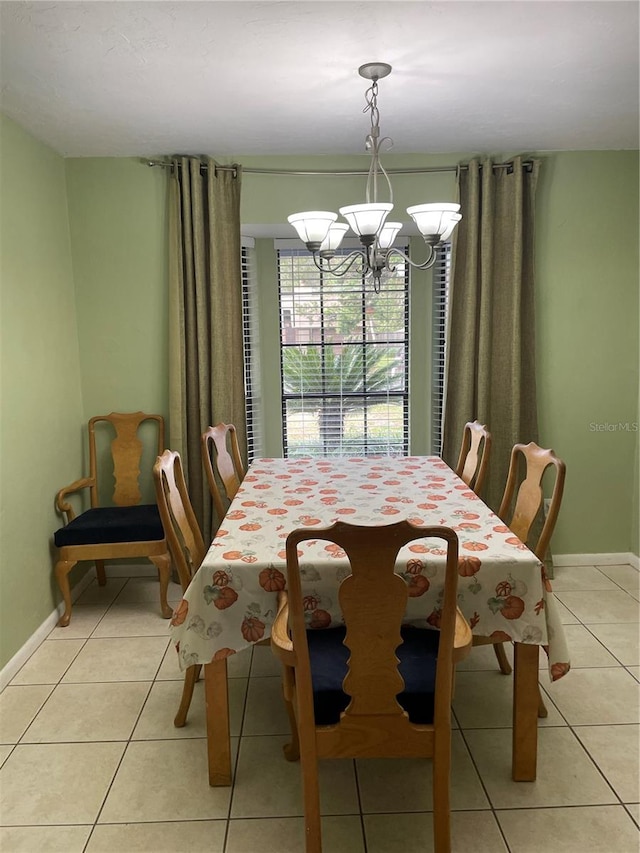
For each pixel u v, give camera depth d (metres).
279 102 2.61
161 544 3.08
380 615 1.51
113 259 3.46
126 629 3.03
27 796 1.94
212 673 1.91
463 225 3.46
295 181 3.47
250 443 4.10
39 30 1.95
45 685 2.55
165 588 3.11
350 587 1.49
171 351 3.46
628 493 3.69
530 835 1.76
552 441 3.64
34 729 2.27
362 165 3.46
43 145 3.11
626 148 3.40
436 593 1.83
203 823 1.83
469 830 1.78
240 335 3.53
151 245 3.46
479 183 3.40
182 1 1.79
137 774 2.04
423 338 4.11
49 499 3.09
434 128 3.00
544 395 3.61
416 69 2.30
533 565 1.81
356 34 2.02
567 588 3.39
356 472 2.96
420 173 3.46
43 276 3.08
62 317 3.31
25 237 2.88
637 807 1.85
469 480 2.90
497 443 3.56
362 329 4.10
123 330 3.52
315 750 1.60
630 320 3.56
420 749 1.61
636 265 3.52
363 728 1.60
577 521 3.70
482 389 3.48
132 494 3.54
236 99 2.56
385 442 4.24
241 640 1.85
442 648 1.54
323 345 4.12
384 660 1.54
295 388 4.17
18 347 2.78
